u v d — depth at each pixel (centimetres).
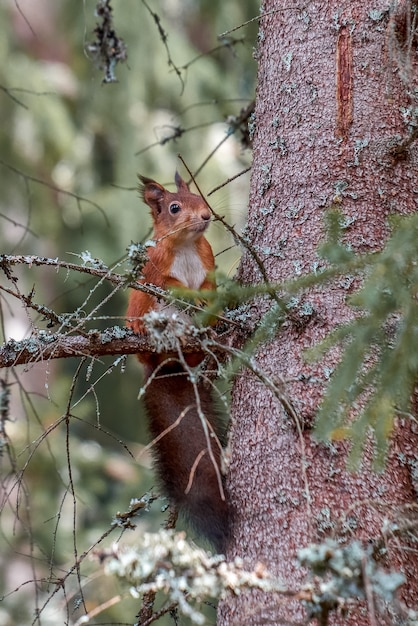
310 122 822
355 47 824
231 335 797
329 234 654
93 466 1788
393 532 650
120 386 2167
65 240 2056
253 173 854
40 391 2039
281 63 848
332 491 724
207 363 833
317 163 810
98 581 1312
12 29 2131
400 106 811
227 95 2062
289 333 768
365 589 566
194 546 622
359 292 610
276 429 755
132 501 809
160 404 909
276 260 803
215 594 577
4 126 2036
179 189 1156
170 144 2050
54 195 2078
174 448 846
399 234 603
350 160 802
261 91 867
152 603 802
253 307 794
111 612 1288
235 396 792
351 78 820
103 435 2081
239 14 1919
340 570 566
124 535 1544
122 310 2045
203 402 897
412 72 817
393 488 721
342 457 729
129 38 2020
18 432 1688
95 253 2006
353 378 618
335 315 759
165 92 2053
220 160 2033
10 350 791
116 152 2077
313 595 577
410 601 693
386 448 622
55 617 1231
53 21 2259
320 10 841
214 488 782
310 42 839
